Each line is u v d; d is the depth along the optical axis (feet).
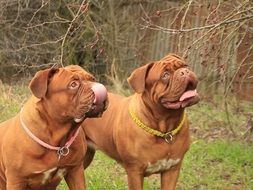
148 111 9.82
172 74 9.42
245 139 16.56
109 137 10.62
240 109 20.30
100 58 28.78
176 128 9.89
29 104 8.89
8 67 30.17
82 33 24.82
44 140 8.71
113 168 14.01
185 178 13.24
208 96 21.20
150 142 9.86
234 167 14.02
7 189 8.98
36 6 28.84
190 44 14.01
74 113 8.46
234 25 14.20
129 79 9.84
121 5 29.37
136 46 29.07
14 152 8.77
